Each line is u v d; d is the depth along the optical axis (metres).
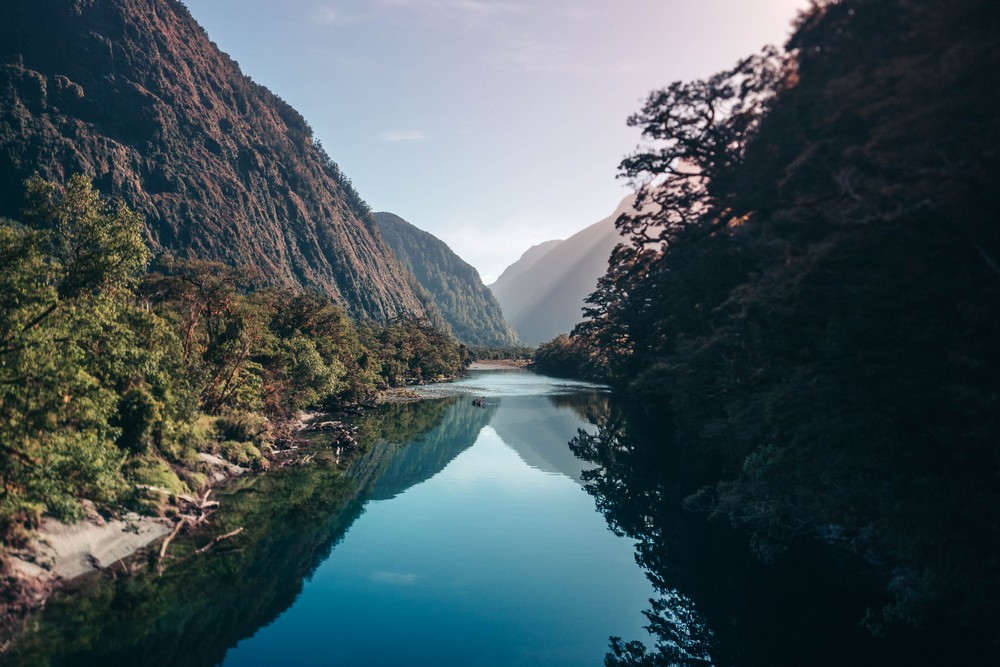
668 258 40.09
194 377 39.50
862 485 18.17
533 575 25.06
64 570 21.16
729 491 29.16
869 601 21.38
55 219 22.03
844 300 16.16
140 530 25.83
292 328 73.19
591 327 76.44
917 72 14.05
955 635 17.77
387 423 71.06
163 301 45.09
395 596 22.69
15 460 18.94
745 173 28.45
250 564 24.80
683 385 37.31
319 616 20.73
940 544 15.97
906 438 15.83
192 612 20.19
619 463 50.06
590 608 21.95
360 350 97.25
